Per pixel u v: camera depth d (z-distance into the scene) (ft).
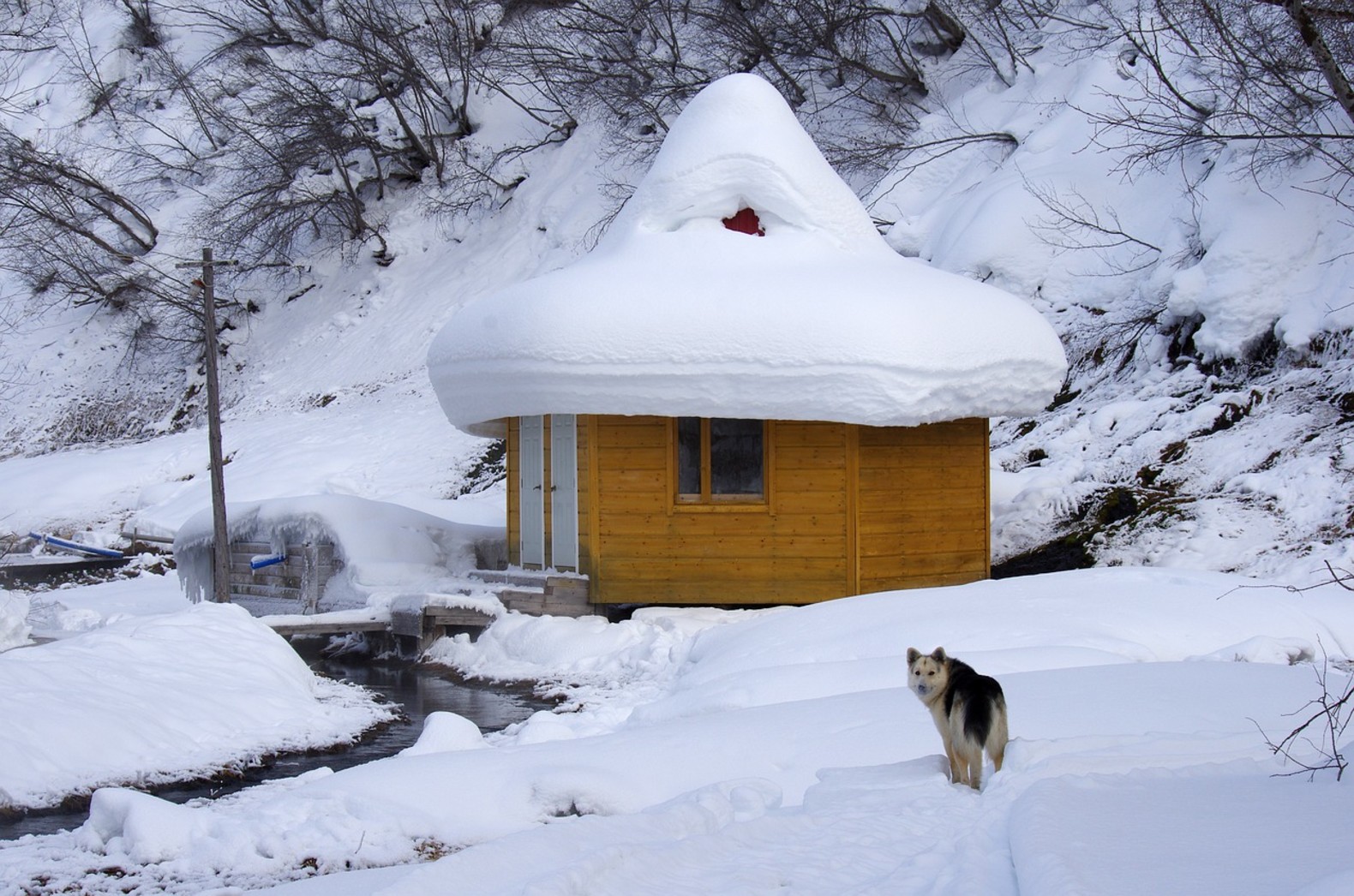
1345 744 22.85
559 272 52.54
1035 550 59.26
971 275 81.35
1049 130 86.69
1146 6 88.12
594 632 48.26
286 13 151.23
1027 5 96.68
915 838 18.31
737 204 53.21
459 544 59.88
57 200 139.85
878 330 46.44
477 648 50.49
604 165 117.70
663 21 118.73
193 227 136.67
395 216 131.03
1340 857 14.58
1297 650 34.47
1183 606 39.17
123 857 23.59
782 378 46.32
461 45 130.52
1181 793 18.40
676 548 50.39
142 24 166.61
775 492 50.11
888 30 103.09
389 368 113.19
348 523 58.23
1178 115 73.10
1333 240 65.67
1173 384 67.72
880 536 50.39
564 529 52.24
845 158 100.27
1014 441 71.31
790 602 49.93
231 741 35.40
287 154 128.67
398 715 41.22
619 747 26.66
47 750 31.35
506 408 50.88
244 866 22.68
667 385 46.91
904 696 29.09
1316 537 50.75
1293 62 67.21
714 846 17.97
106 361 136.15
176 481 103.09
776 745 25.95
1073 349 75.10
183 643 41.22
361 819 24.07
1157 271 72.54
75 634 46.03
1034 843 15.38
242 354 129.49
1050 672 30.50
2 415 134.31
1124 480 60.85
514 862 17.62
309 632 50.98
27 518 101.09
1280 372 63.77
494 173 127.03
